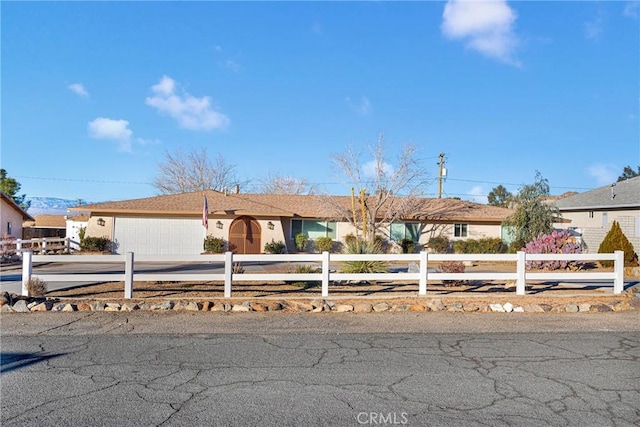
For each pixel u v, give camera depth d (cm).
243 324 975
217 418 509
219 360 718
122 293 1296
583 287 1513
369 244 1652
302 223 3331
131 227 3069
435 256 1272
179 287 1418
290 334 892
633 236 3027
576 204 3494
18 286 1502
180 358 728
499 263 2958
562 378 649
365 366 694
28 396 566
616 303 1181
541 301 1203
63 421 498
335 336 879
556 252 2283
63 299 1171
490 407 548
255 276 1233
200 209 3098
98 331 908
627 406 554
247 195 3647
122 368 675
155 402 551
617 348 807
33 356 736
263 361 715
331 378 639
